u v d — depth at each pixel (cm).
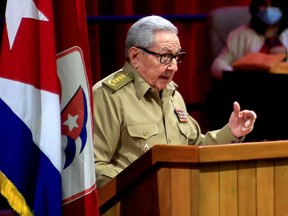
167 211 832
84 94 820
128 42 1002
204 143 1037
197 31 1859
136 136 974
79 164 818
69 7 815
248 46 1655
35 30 792
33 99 793
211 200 818
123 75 1002
